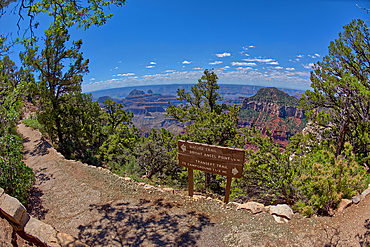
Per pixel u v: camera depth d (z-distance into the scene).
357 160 8.71
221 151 6.55
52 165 12.16
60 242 4.55
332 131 12.65
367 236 4.23
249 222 5.58
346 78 10.57
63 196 7.82
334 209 5.55
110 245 4.93
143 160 14.89
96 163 17.95
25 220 4.91
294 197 8.11
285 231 5.04
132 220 5.95
